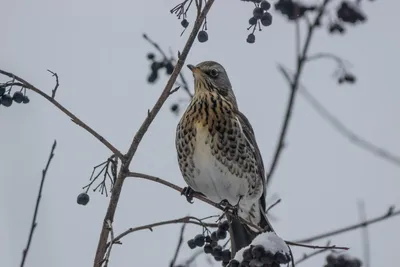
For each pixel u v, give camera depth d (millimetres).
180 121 12922
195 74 13031
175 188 9094
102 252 8672
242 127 12883
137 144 8875
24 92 9766
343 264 9797
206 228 10227
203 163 12680
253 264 8742
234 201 13172
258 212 13312
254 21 10258
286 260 8711
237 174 12758
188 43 8781
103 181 9672
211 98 12820
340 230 11734
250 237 12164
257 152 13055
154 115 8844
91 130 8992
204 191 13117
